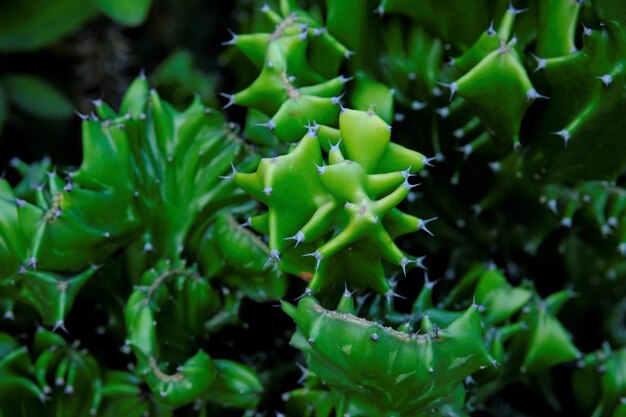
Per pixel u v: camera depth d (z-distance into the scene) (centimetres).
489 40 51
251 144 55
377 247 47
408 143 55
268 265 49
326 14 54
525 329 52
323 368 48
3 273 52
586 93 50
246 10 62
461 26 54
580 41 52
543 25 51
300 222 47
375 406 49
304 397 52
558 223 55
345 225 47
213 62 68
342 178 46
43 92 64
